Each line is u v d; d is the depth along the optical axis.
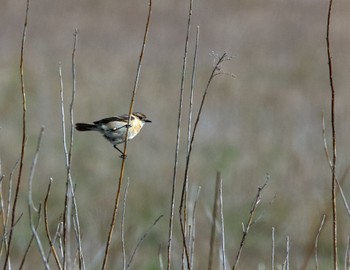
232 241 14.73
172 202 6.15
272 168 17.39
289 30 37.53
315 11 41.50
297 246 14.06
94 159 18.19
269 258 13.91
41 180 16.72
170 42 34.97
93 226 13.64
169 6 42.03
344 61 31.77
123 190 16.34
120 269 11.66
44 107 22.48
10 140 19.06
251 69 29.84
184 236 6.02
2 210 6.21
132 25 37.59
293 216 14.89
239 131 20.55
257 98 24.72
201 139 19.86
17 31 34.50
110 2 41.84
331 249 13.80
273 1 43.41
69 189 6.59
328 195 15.41
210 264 6.76
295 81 28.02
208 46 34.59
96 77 27.16
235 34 36.81
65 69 27.98
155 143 19.70
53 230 14.07
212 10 41.47
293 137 19.78
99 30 36.00
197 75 28.36
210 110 22.95
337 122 21.59
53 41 33.22
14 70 26.67
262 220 15.14
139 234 14.03
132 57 31.38
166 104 23.92
